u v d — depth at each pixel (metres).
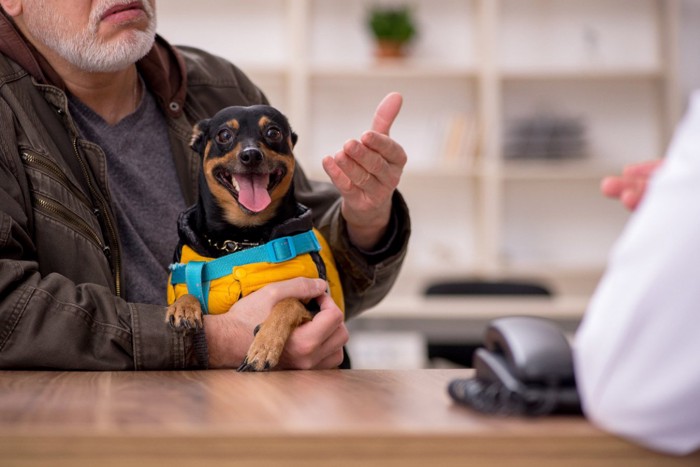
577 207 4.90
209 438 0.68
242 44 4.80
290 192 1.58
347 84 4.82
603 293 0.72
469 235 4.88
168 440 0.68
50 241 1.57
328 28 4.82
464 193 4.88
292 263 1.46
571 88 4.91
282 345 1.33
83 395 0.94
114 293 1.65
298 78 4.53
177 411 0.81
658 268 0.66
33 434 0.69
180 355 1.35
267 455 0.69
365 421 0.75
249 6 4.80
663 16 4.82
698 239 0.65
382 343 4.05
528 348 0.80
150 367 1.35
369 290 1.78
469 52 4.85
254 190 1.51
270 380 1.12
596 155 4.91
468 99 4.84
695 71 4.95
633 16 4.92
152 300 1.75
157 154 1.88
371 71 4.59
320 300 1.48
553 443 0.69
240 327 1.39
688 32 4.95
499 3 4.86
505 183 4.88
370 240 1.72
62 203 1.59
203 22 4.78
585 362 0.72
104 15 1.69
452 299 4.21
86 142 1.67
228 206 1.49
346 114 4.83
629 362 0.68
